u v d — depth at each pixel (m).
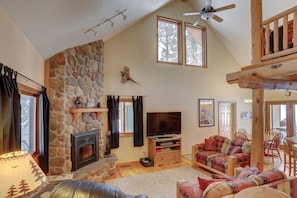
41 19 2.38
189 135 6.71
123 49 5.70
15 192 1.43
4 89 1.79
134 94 5.82
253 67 3.41
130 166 5.42
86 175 3.95
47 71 3.85
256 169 2.73
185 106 6.65
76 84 4.27
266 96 7.91
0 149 1.71
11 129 1.90
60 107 3.91
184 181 2.96
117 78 5.59
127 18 4.61
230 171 4.13
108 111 5.38
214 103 7.24
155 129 5.88
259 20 3.38
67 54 4.05
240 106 7.77
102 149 5.02
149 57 6.07
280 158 5.81
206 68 7.08
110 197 1.52
